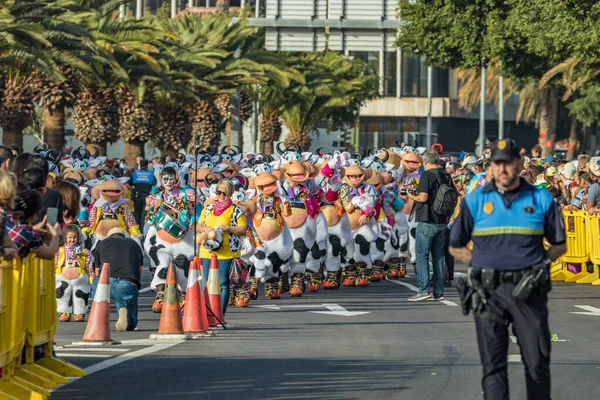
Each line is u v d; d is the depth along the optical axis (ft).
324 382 67.05
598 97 447.83
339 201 134.00
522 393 64.03
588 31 183.73
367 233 137.08
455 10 237.25
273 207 120.67
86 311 102.99
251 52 320.09
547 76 238.27
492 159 50.60
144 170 208.64
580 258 145.48
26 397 58.75
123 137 294.05
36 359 68.08
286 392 63.46
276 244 120.67
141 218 209.26
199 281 91.97
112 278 95.71
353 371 71.51
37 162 72.90
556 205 50.80
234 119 264.52
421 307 114.52
